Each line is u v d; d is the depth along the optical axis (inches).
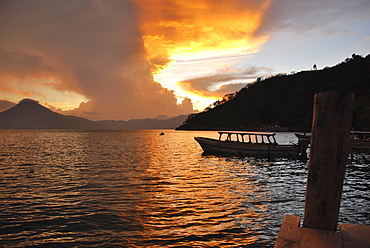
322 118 130.3
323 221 132.3
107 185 663.8
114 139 3858.3
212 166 1064.8
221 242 330.3
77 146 2303.2
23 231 362.6
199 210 457.1
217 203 501.7
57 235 349.7
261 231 365.7
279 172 915.4
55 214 431.8
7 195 557.9
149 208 466.3
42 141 3105.3
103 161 1210.0
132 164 1104.8
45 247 316.2
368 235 131.6
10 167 1001.5
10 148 2003.0
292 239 125.0
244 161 1249.4
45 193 576.7
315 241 122.3
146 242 329.1
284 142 3211.1
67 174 836.0
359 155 1509.6
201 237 344.8
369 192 609.6
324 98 129.7
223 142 1482.5
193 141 3351.4
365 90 7007.9
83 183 688.4
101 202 503.2
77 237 343.3
